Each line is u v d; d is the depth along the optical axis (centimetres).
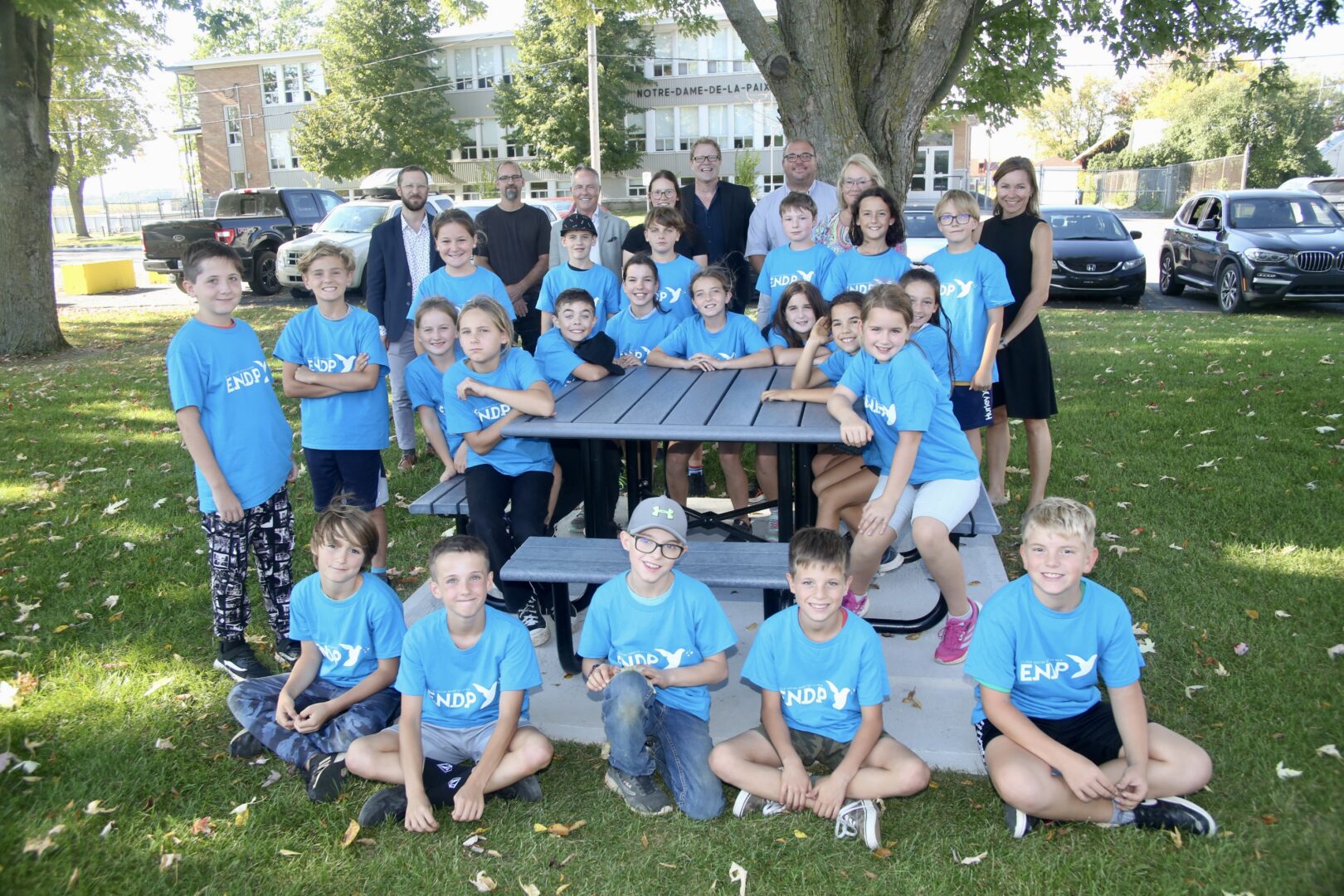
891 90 673
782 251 508
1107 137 6456
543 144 3866
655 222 516
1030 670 284
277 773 312
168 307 1689
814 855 269
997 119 1066
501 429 381
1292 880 247
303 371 407
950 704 344
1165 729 283
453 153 4347
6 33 1118
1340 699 326
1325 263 1214
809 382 425
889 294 343
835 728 296
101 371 1040
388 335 632
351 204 1769
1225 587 415
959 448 361
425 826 280
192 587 455
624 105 3909
